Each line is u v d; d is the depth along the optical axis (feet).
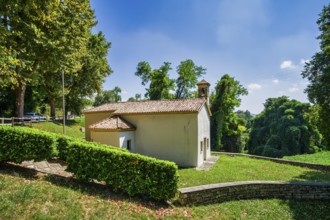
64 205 19.04
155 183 23.89
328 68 45.16
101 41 112.57
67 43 62.08
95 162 25.23
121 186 24.26
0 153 26.76
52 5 33.88
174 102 57.16
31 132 27.84
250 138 157.99
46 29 56.29
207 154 62.49
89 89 112.06
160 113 52.54
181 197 24.30
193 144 49.78
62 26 59.47
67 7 60.18
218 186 26.86
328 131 48.03
